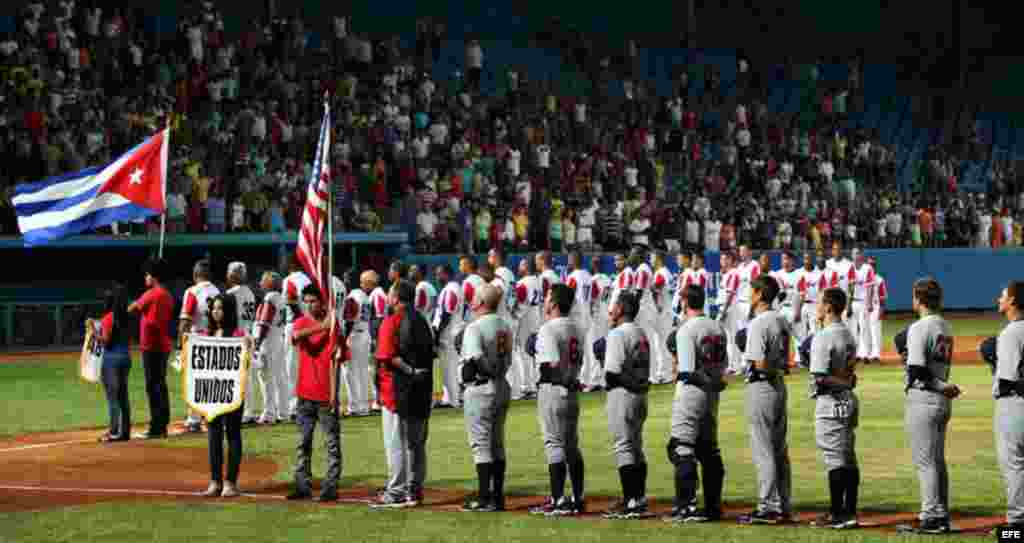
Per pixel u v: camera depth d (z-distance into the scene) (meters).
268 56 47.72
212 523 14.38
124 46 44.25
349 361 23.53
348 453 19.42
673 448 14.33
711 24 65.38
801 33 67.12
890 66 67.56
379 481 17.12
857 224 53.75
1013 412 12.93
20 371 31.88
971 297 53.41
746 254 31.02
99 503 15.70
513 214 45.75
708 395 14.23
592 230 47.22
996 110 67.19
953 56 67.44
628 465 14.48
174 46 45.53
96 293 40.53
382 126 46.44
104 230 37.38
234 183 41.12
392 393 15.20
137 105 42.34
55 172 38.16
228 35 50.84
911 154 64.00
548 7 61.91
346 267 43.03
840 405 13.75
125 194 21.88
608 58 60.56
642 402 14.50
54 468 18.39
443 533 13.70
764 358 14.11
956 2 67.44
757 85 62.44
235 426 16.22
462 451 19.44
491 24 60.56
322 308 15.88
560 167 49.59
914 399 13.43
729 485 16.52
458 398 24.89
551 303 14.88
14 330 38.44
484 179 46.72
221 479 16.20
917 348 13.27
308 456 15.94
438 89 52.59
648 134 53.72
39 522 14.50
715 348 14.28
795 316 31.81
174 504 15.59
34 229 21.77
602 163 50.19
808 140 56.94
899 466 17.72
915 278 52.22
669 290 29.03
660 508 15.15
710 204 50.88
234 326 16.45
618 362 14.40
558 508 14.70
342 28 51.16
